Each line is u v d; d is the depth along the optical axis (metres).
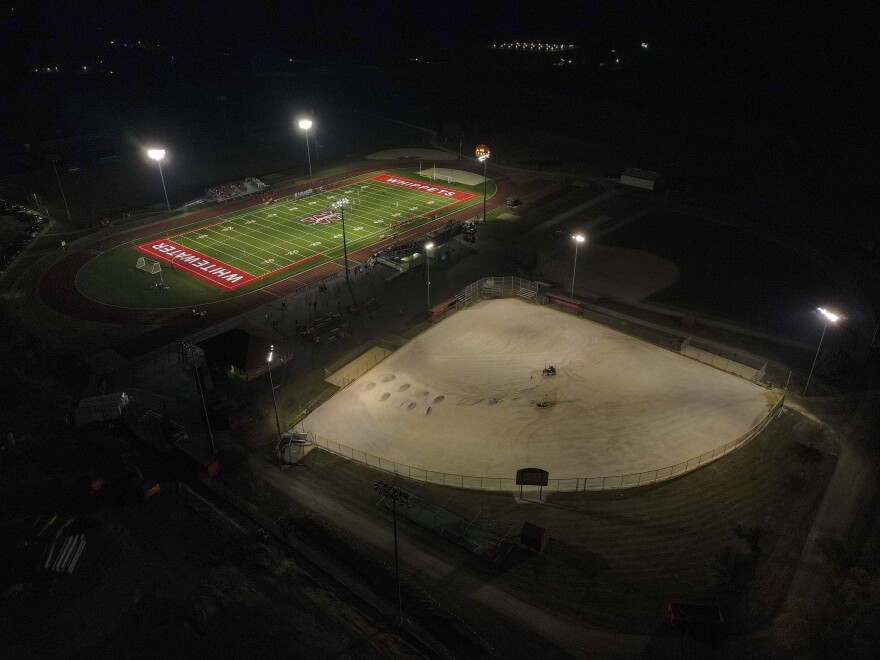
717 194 94.31
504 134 130.75
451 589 31.69
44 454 42.06
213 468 40.06
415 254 71.44
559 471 39.88
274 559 33.62
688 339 54.44
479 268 71.56
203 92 175.38
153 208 90.38
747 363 51.81
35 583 32.28
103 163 112.06
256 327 55.25
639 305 62.53
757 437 42.81
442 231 78.38
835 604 30.31
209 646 28.64
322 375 51.62
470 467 40.50
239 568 33.06
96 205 91.94
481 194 96.12
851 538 34.62
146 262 71.69
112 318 61.41
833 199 91.50
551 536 34.78
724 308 61.97
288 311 62.28
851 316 60.34
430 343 55.59
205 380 50.34
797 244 76.88
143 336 58.09
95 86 180.25
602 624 29.62
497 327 57.84
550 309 60.91
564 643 28.78
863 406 46.22
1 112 147.88
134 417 45.78
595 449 41.75
